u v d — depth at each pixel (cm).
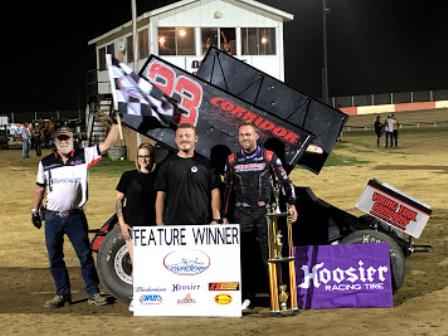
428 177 2047
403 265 731
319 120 796
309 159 800
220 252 678
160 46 3088
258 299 752
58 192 723
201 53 3133
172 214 690
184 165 688
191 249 681
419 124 4597
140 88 728
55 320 682
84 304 750
